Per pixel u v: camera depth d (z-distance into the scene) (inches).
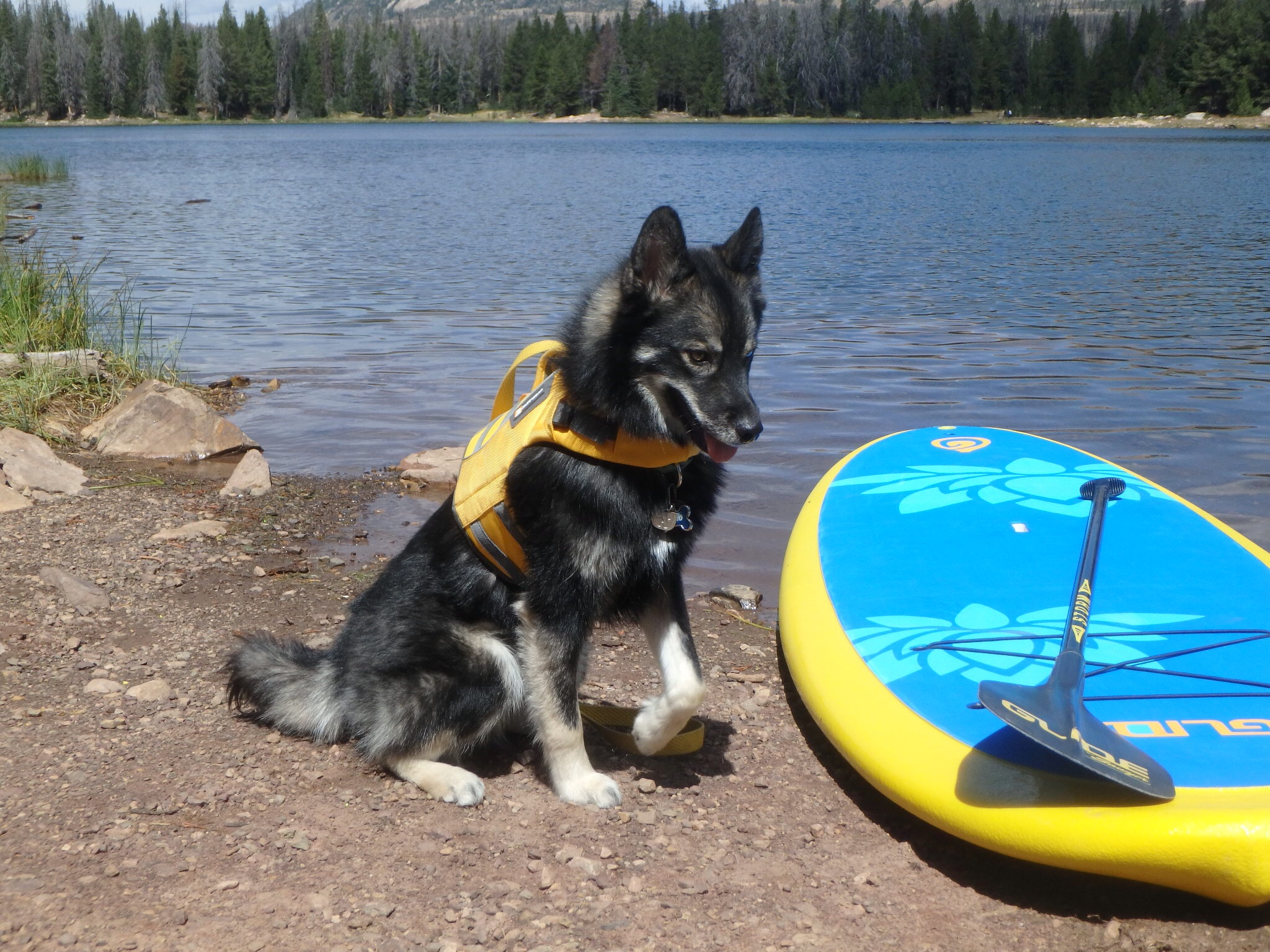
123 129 2068.2
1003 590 81.2
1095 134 1549.0
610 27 2549.2
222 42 2506.2
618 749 76.3
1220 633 74.9
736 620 97.0
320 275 287.7
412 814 66.8
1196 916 60.9
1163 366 185.2
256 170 792.3
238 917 57.4
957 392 167.5
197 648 84.7
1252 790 60.9
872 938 58.9
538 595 67.0
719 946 57.7
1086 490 93.9
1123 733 65.7
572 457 65.4
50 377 149.6
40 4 2471.7
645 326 65.3
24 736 71.4
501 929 57.8
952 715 68.7
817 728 79.4
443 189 615.2
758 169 808.3
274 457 137.4
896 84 2345.0
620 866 63.1
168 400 138.9
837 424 149.7
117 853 61.3
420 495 123.3
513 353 195.8
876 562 86.2
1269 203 522.3
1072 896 62.4
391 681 68.4
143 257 320.5
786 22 2468.0
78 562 98.0
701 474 69.6
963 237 390.0
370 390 169.6
